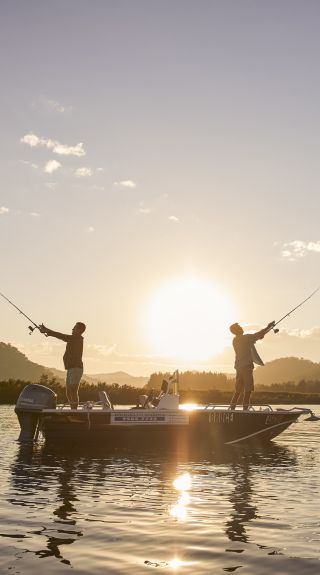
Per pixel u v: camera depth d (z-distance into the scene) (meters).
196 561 4.60
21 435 13.03
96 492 7.38
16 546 4.92
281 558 4.69
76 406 12.70
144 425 12.62
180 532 5.41
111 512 6.22
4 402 32.41
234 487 7.86
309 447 13.39
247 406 13.61
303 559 4.67
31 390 12.74
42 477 8.54
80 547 4.92
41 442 13.37
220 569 4.42
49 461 10.41
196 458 11.20
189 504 6.68
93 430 12.42
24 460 10.48
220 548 4.94
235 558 4.68
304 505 6.65
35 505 6.52
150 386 31.98
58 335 12.71
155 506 6.55
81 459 10.80
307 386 107.69
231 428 13.20
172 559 4.64
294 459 11.13
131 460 10.79
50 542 5.05
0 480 8.22
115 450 12.37
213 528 5.57
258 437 13.57
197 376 51.94
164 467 9.85
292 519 5.95
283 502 6.82
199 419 12.88
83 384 32.72
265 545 5.04
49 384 33.47
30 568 4.39
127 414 12.56
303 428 20.66
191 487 7.83
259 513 6.23
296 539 5.22
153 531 5.44
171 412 12.77
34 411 12.56
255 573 4.35
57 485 7.86
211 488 7.77
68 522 5.75
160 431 12.67
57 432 12.29
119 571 4.35
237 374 13.66
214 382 52.62
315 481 8.40
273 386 106.81
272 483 8.21
